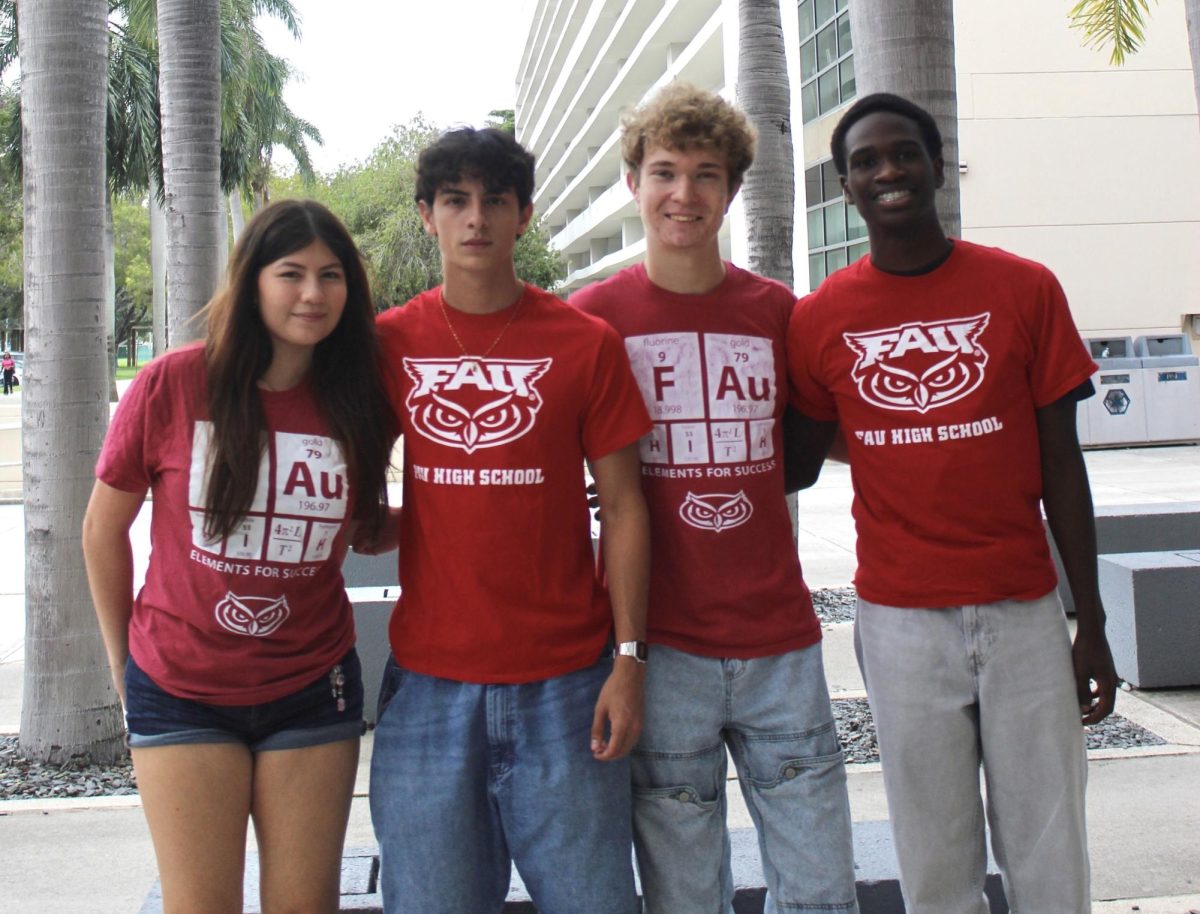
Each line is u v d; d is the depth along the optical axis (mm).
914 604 2656
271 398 2482
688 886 2684
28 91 5055
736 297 2746
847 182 2703
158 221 35469
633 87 45062
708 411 2654
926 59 4359
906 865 2727
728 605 2650
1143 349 20844
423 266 34469
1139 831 4180
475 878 2525
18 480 18234
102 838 4328
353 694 2604
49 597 5145
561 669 2510
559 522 2518
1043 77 21266
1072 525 2646
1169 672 6121
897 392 2637
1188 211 21656
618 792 2545
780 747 2672
